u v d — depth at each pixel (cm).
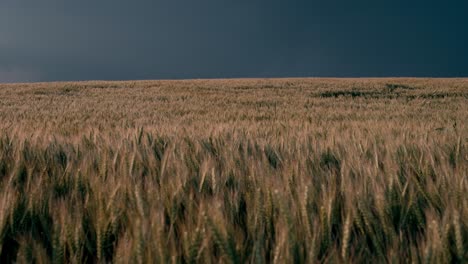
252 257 146
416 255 150
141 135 443
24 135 402
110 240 178
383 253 165
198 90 2531
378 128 619
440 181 227
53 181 242
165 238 157
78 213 179
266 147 367
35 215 192
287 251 144
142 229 150
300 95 2291
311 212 180
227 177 252
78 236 164
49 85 2858
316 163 297
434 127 643
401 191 219
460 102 1938
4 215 171
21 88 2586
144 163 296
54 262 152
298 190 204
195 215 183
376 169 254
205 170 247
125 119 955
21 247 153
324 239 166
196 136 439
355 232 183
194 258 148
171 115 1135
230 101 1888
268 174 235
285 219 157
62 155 329
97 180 218
